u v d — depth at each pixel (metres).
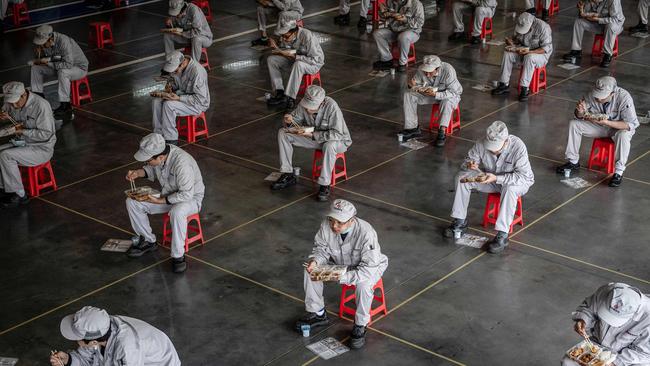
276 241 9.93
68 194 11.36
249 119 14.06
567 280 8.91
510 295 8.63
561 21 20.19
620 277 8.95
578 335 7.91
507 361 7.54
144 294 8.84
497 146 9.30
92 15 21.52
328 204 10.89
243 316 8.38
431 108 14.48
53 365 6.32
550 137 12.97
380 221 10.35
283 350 7.79
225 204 10.93
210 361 7.64
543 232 9.98
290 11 17.84
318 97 10.79
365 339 7.91
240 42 18.77
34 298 8.82
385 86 15.66
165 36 16.88
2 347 7.97
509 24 19.97
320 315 8.10
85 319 6.14
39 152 11.09
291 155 11.36
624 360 6.44
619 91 11.06
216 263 9.45
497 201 9.91
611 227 10.09
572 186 11.23
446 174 11.72
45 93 15.55
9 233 10.29
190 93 12.91
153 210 9.47
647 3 18.67
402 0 16.31
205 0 20.78
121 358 6.21
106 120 14.15
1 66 17.30
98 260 9.59
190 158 9.32
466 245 9.71
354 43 18.64
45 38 14.30
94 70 16.89
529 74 14.50
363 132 13.36
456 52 17.77
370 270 7.56
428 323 8.16
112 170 12.11
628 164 11.95
